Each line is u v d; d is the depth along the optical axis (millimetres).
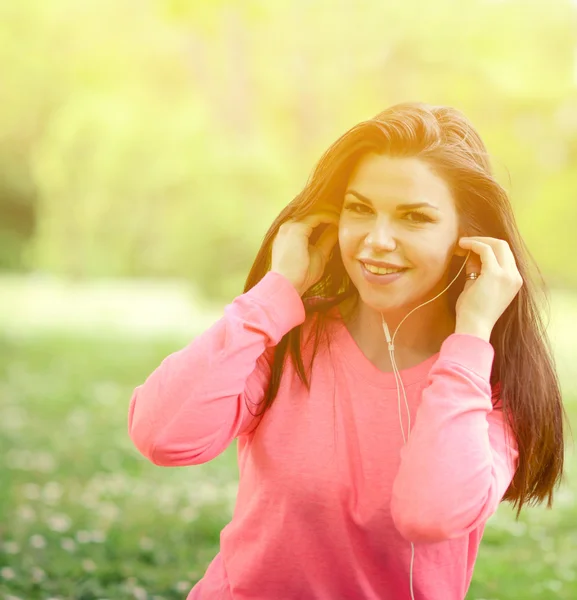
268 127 24953
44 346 18953
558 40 22734
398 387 2234
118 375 15977
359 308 2371
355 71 23234
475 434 2090
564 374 14859
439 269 2170
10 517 7164
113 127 28266
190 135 24531
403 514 2041
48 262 32438
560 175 25141
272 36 23938
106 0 27734
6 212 41031
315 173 2268
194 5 23828
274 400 2281
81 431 11266
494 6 22391
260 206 23000
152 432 2164
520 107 23547
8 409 12594
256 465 2275
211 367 2170
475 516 2051
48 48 35875
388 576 2223
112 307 27312
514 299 2268
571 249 25391
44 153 36062
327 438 2223
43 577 5562
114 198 28641
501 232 2221
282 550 2229
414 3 22328
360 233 2170
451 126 2203
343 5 22859
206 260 22844
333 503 2197
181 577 5715
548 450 2348
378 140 2127
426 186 2115
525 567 6129
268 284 2281
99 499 8031
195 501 8047
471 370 2146
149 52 27547
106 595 5289
